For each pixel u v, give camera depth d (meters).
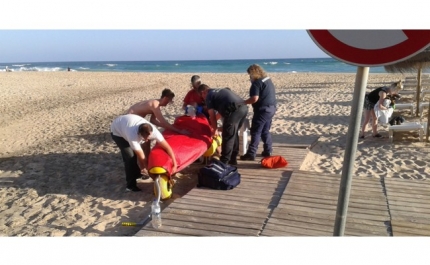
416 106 11.54
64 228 4.69
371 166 6.69
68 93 19.92
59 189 6.12
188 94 7.21
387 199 4.83
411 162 6.81
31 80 28.19
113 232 4.52
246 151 6.91
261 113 6.35
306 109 12.91
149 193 5.78
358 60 1.82
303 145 7.77
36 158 8.01
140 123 5.42
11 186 6.37
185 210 4.55
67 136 10.02
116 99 17.19
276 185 5.38
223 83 24.88
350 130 2.00
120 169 7.04
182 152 5.53
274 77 29.33
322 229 4.04
